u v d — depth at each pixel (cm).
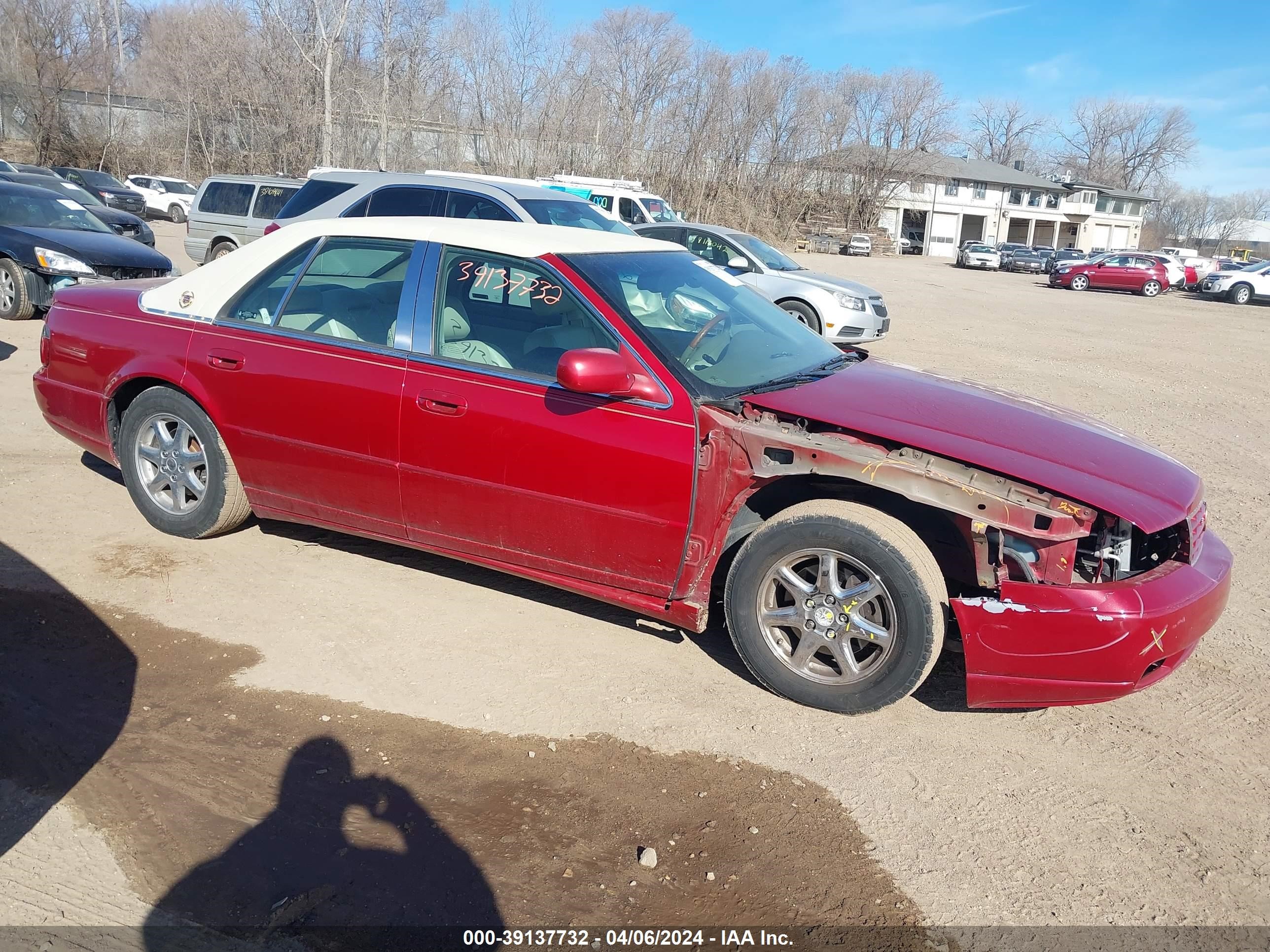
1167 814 305
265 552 461
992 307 2369
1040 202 8300
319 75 4081
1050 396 1047
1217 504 654
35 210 1130
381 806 285
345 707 336
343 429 397
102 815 275
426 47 4219
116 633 375
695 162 5412
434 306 389
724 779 309
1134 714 366
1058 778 321
